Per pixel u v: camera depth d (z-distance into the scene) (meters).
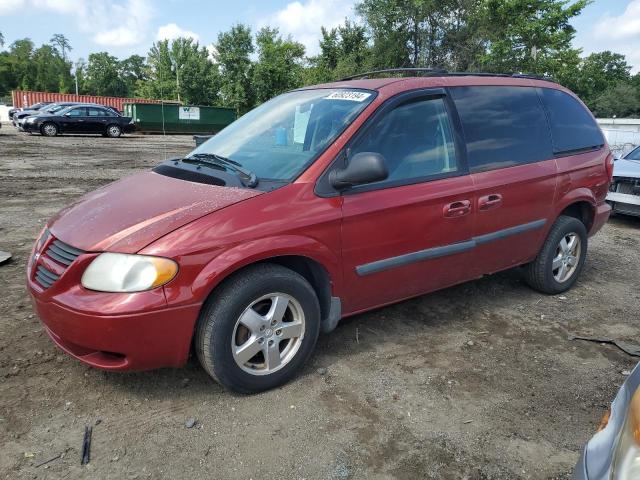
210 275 2.79
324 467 2.57
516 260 4.47
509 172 4.14
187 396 3.09
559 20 28.38
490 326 4.22
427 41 37.03
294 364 3.23
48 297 2.81
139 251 2.71
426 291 3.93
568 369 3.60
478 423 2.96
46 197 9.19
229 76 46.91
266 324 3.05
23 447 2.61
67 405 2.96
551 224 4.63
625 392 1.86
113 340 2.69
